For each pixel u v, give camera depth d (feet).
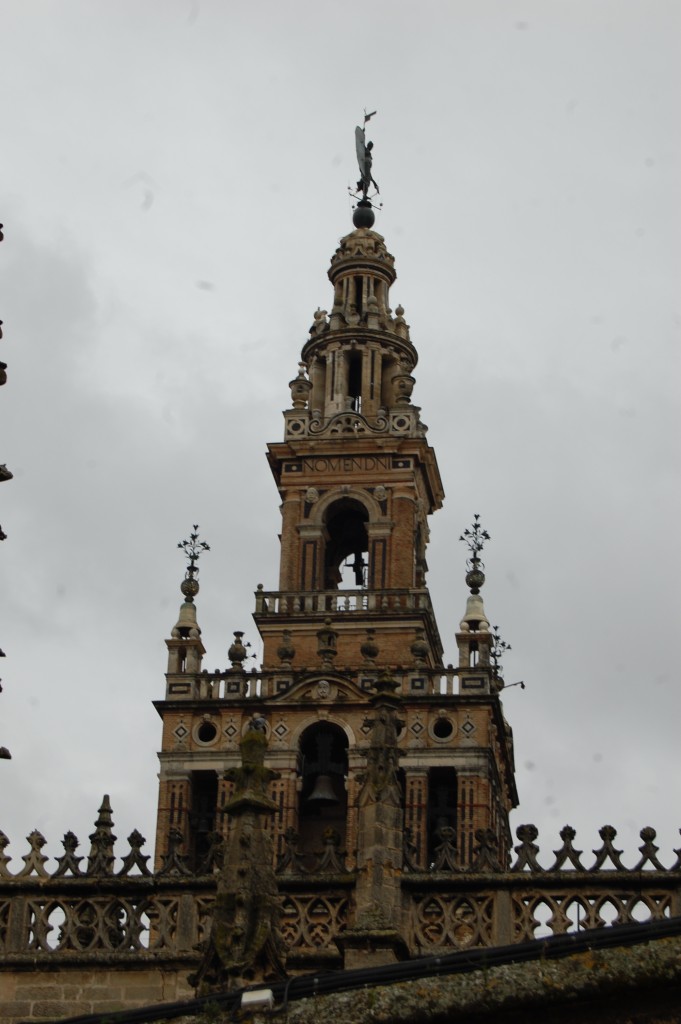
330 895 122.83
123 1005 121.29
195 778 286.25
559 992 82.64
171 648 296.10
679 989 82.99
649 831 122.52
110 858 126.52
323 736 284.82
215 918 107.34
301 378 327.88
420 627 300.61
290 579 309.63
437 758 281.33
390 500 313.53
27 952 123.24
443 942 121.19
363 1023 82.99
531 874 121.60
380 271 340.59
